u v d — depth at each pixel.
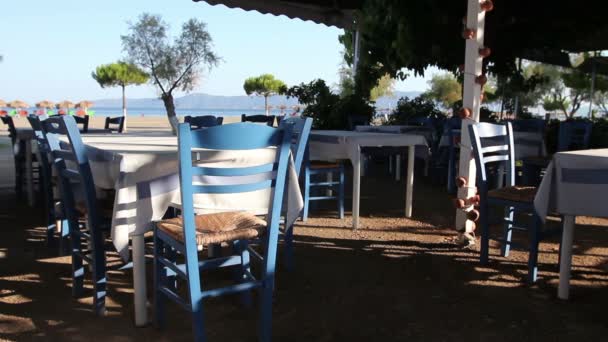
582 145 6.06
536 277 3.11
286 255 3.24
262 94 28.80
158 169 2.32
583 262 3.46
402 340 2.27
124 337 2.26
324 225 4.50
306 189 4.61
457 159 6.34
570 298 2.79
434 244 3.88
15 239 3.89
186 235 1.99
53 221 3.69
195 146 1.94
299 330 2.36
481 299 2.77
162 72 10.84
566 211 2.68
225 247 3.73
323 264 3.37
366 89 10.08
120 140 3.38
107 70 21.53
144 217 2.29
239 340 2.25
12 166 8.11
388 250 3.71
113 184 2.38
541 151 5.79
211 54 11.20
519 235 4.20
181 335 2.29
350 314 2.55
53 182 3.65
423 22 7.59
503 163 5.60
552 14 8.10
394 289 2.91
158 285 2.32
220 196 2.41
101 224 2.47
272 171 2.15
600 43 10.79
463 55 7.89
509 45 8.62
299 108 11.96
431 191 6.44
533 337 2.31
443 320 2.48
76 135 2.31
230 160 2.53
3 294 2.75
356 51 9.94
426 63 8.46
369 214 4.98
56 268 3.22
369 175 7.86
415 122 8.89
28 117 3.67
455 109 10.52
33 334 2.27
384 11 8.08
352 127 8.12
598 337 2.30
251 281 2.27
